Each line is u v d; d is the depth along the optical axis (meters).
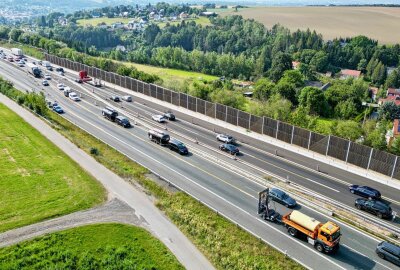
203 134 83.25
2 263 39.81
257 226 48.44
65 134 77.38
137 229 46.41
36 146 70.88
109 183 57.56
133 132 82.56
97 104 103.94
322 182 61.69
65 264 39.84
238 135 83.81
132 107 102.88
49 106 98.94
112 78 129.50
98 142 75.25
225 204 53.31
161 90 109.88
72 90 117.81
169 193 55.06
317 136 73.44
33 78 130.75
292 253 43.41
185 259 41.53
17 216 48.09
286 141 79.44
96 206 51.19
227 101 101.50
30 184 56.28
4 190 54.25
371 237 46.69
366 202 52.69
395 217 51.34
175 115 97.31
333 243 42.72
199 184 58.91
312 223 44.72
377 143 72.62
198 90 108.19
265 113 92.81
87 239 44.28
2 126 80.56
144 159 67.75
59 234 44.81
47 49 185.62
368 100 150.62
